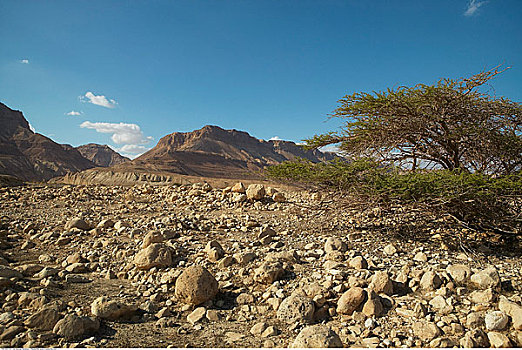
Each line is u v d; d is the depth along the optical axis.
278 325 3.60
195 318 3.73
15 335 3.09
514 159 7.00
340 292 4.14
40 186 13.97
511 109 6.69
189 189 13.44
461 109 6.68
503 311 3.48
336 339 3.02
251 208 10.25
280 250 6.07
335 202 7.55
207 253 5.63
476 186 5.55
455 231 6.95
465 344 3.04
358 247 6.20
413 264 5.21
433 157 7.65
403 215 7.88
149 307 3.98
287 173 7.68
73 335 3.18
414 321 3.52
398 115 6.91
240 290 4.43
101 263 5.57
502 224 6.34
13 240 6.85
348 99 7.33
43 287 4.30
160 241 6.21
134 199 11.94
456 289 4.12
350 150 8.12
